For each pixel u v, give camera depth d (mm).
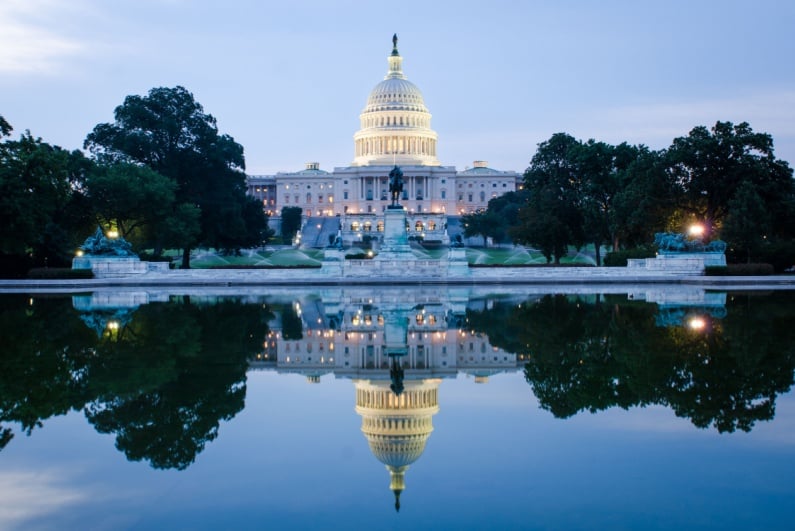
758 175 84812
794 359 24906
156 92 114250
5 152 74500
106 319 39406
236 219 114188
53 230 84125
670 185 87688
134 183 91688
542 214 100125
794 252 82250
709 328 33094
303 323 38219
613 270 81125
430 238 184375
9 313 42625
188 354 27609
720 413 18578
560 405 19891
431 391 22047
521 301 51469
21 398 20156
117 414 18766
